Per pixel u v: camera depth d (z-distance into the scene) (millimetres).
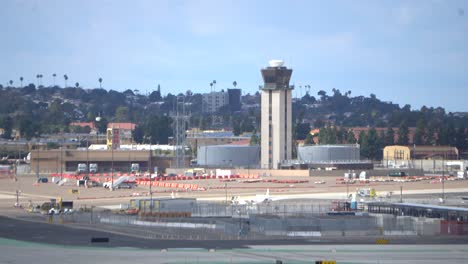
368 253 149625
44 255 145875
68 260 140250
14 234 177375
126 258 142250
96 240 163625
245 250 152625
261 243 163125
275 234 177375
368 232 179125
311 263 137500
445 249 155250
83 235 175250
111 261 139250
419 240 168750
